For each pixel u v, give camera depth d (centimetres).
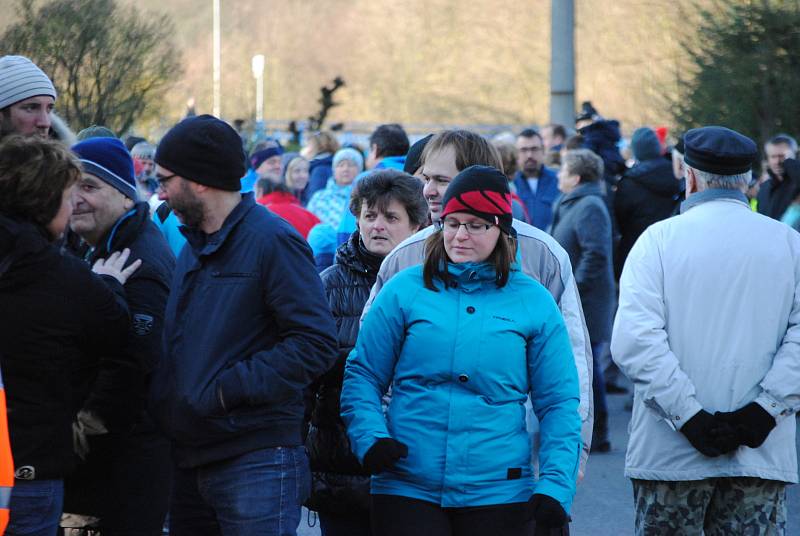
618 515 2020
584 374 1203
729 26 4838
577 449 1102
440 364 1102
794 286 1285
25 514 1070
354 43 11925
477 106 11475
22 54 3397
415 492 1101
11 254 1060
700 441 1255
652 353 1270
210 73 10162
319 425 1273
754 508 1298
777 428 1281
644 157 2944
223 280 1115
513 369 1105
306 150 4441
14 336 1065
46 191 1085
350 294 1311
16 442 1061
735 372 1270
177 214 1139
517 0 11581
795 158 2997
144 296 1241
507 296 1116
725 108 4841
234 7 11488
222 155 1115
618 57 8450
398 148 2459
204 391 1094
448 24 11812
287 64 11669
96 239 1298
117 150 1289
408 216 1316
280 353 1094
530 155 3338
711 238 1289
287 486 1124
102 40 3541
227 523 1120
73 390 1191
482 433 1095
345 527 1290
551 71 4406
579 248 2488
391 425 1118
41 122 1393
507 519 1092
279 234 1121
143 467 1288
